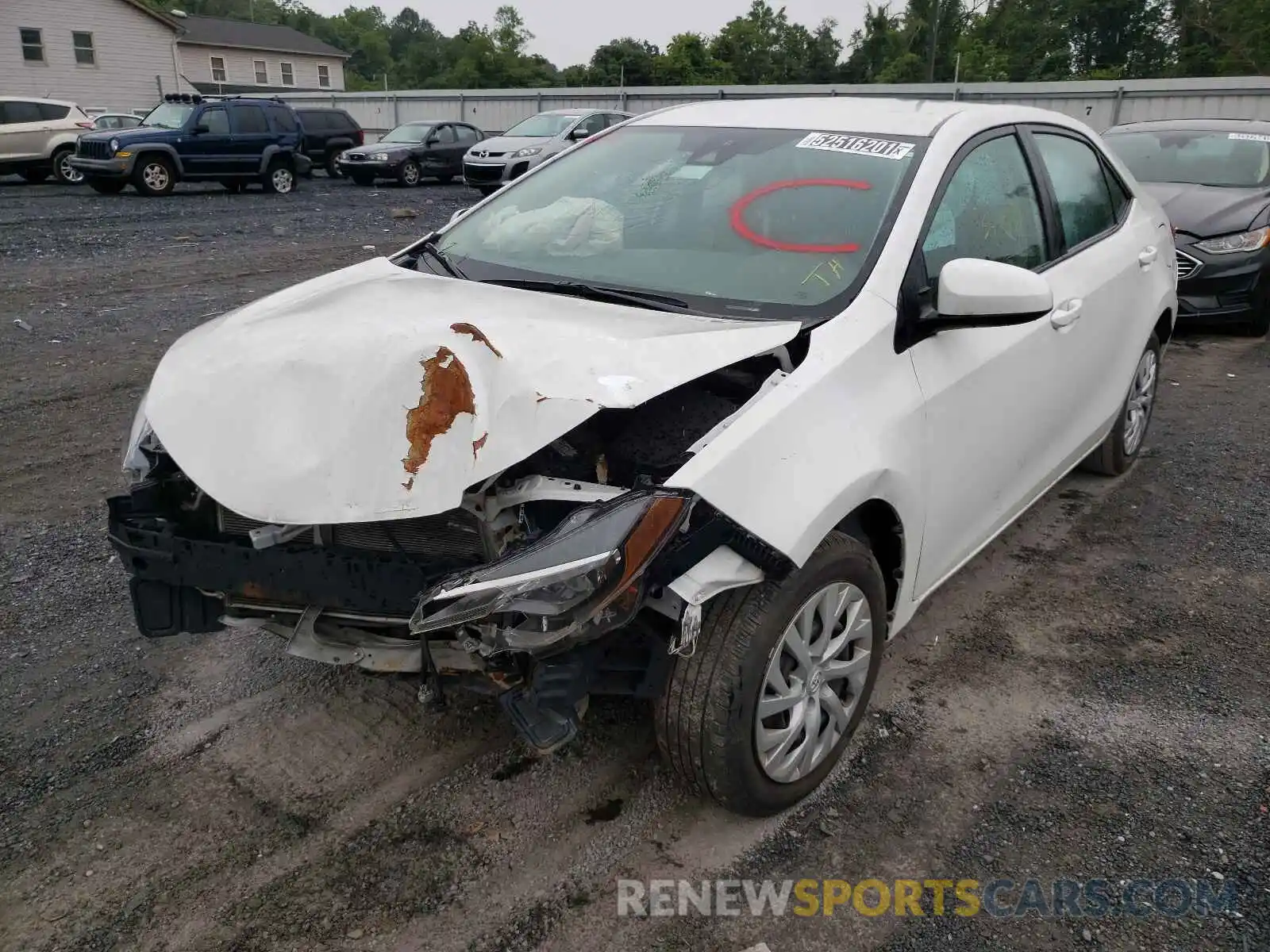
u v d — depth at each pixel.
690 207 3.33
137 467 2.73
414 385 2.33
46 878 2.44
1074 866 2.54
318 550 2.46
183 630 2.71
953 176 3.23
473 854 2.54
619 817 2.68
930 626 3.73
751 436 2.35
